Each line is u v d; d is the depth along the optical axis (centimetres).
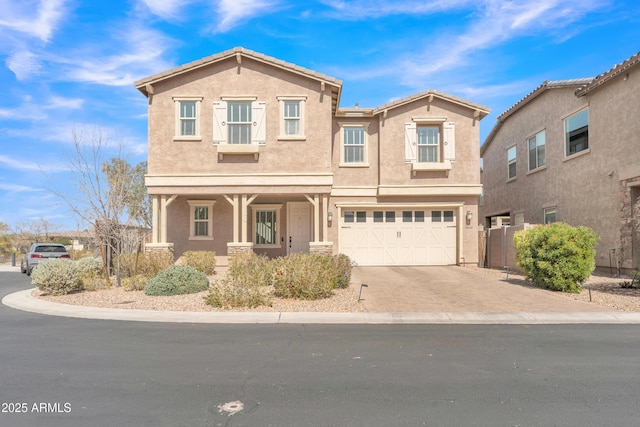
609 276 1571
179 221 1869
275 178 1675
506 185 2458
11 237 3944
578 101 1777
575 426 422
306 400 487
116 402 484
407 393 507
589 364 620
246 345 729
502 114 2419
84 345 733
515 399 489
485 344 734
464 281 1448
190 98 1695
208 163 1691
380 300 1128
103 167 1430
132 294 1243
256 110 1697
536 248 1300
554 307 1041
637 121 1455
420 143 1909
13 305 1184
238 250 1652
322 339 770
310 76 1684
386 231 1922
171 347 717
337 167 1917
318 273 1155
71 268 1291
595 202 1673
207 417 444
